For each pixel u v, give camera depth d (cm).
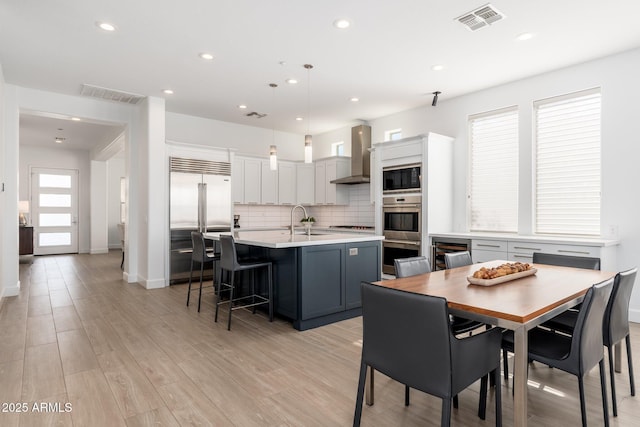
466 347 154
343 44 348
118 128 635
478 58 382
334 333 334
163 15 295
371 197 571
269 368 257
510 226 464
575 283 218
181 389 226
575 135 409
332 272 363
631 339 312
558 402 213
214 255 420
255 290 407
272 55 372
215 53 367
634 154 362
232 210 608
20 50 357
